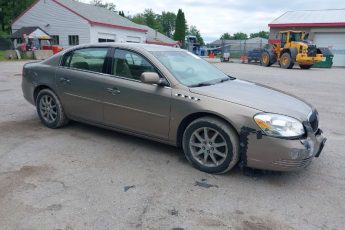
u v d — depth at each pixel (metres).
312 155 3.55
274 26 32.34
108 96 4.54
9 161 4.01
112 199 3.19
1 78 11.86
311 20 31.06
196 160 3.92
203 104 3.78
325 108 7.91
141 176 3.71
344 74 18.88
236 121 3.57
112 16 36.47
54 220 2.81
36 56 25.75
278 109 3.61
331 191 3.51
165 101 4.03
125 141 4.85
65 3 31.83
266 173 3.88
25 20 33.00
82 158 4.18
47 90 5.27
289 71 20.08
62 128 5.39
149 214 2.96
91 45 4.91
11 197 3.16
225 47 42.66
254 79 14.08
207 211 3.04
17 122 5.71
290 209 3.13
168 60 4.43
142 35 37.75
